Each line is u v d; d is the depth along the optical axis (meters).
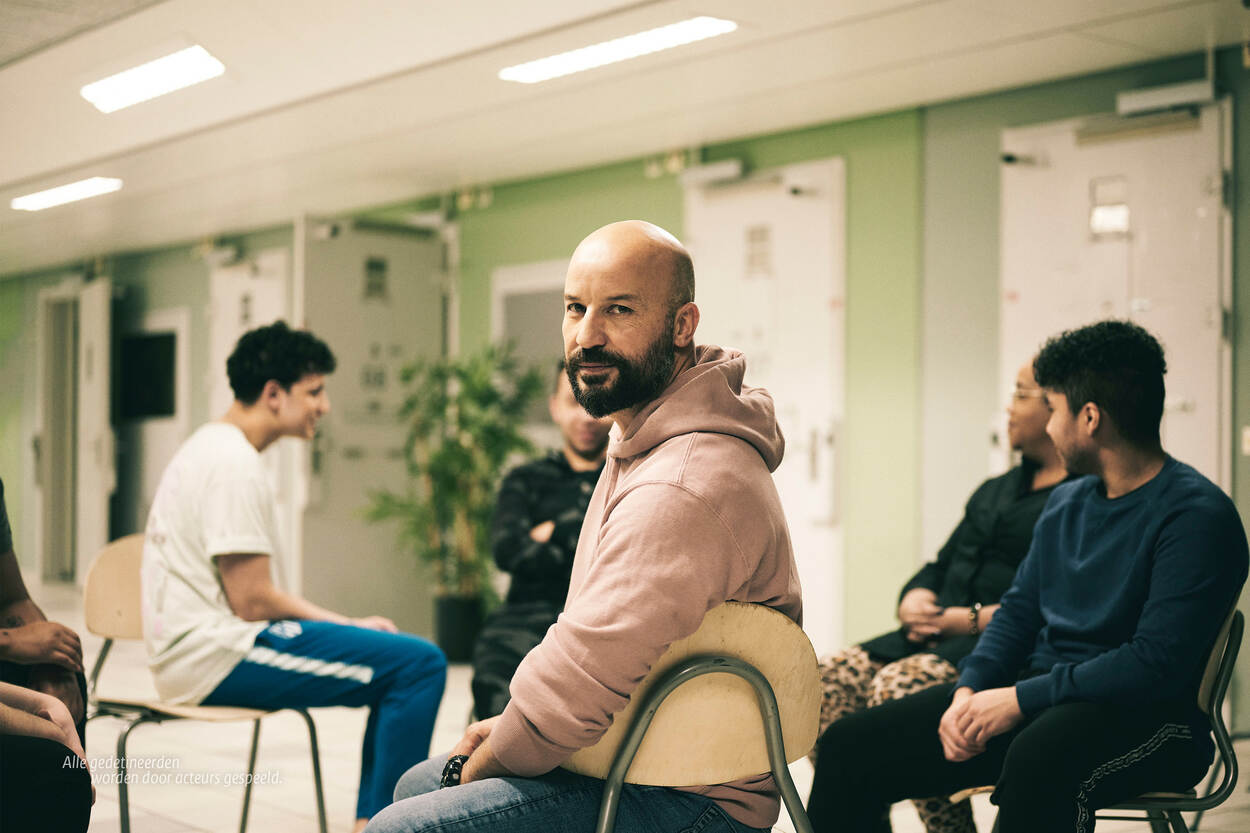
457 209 7.46
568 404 3.43
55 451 10.85
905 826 3.34
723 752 1.61
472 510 6.53
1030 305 5.06
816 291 5.75
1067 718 1.96
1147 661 1.94
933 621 2.79
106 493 9.66
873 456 5.54
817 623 5.72
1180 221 4.64
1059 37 4.43
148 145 6.29
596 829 1.58
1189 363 4.63
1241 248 4.52
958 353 5.28
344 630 2.83
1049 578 2.27
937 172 5.36
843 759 2.21
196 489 2.85
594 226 6.73
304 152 6.38
